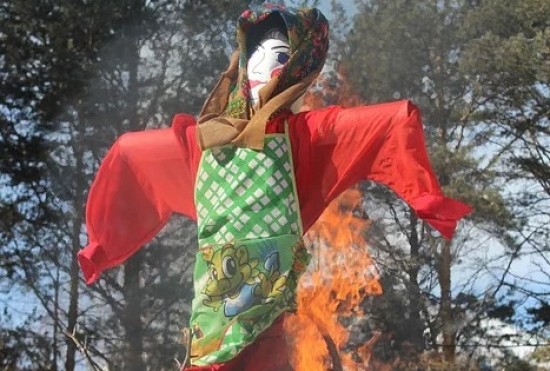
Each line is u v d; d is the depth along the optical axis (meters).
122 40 27.78
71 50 26.89
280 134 5.14
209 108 5.60
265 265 4.95
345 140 5.07
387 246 29.36
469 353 30.52
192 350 4.98
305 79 5.26
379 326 27.33
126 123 27.83
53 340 26.55
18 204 26.78
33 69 26.94
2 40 26.89
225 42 29.52
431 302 31.09
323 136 5.11
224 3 28.56
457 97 32.03
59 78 26.66
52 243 27.08
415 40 30.84
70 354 26.08
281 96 5.14
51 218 27.00
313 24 5.29
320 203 5.16
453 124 32.50
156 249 26.41
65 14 27.25
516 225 30.50
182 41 29.05
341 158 5.09
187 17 28.55
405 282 29.23
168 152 5.89
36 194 27.44
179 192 5.89
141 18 27.83
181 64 28.86
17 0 27.20
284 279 4.94
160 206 6.00
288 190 5.09
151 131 6.04
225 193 5.10
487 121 32.25
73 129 28.20
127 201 6.02
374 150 5.01
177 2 28.64
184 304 26.95
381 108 5.04
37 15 27.36
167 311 26.75
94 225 6.04
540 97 31.45
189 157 5.64
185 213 5.89
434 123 31.80
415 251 30.81
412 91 31.39
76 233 27.19
